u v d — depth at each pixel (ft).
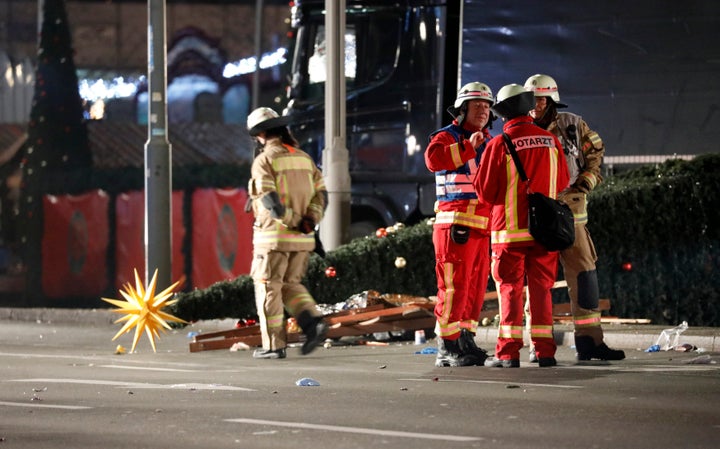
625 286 199.72
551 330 142.61
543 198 137.80
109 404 112.27
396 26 265.13
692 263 197.98
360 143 266.77
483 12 240.73
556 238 137.39
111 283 429.79
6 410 108.68
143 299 157.58
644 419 99.09
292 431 94.79
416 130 263.49
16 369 151.53
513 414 102.68
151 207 235.81
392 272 215.92
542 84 147.64
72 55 478.59
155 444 89.81
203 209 427.74
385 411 105.50
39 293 435.94
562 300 203.62
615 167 236.63
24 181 447.01
